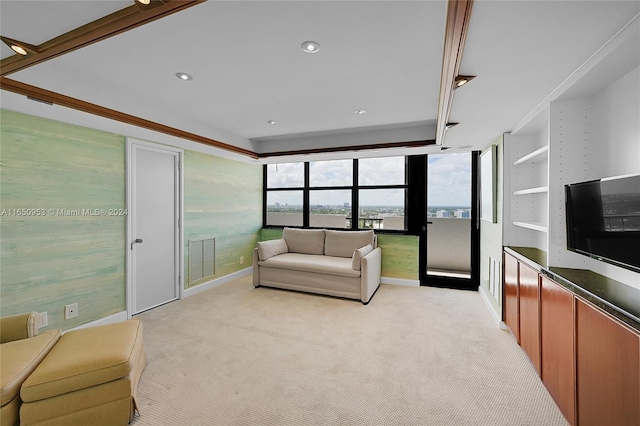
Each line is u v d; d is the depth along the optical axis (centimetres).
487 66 166
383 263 473
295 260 428
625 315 120
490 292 349
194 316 327
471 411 176
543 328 202
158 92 257
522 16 121
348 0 136
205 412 175
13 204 236
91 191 289
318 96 263
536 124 256
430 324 304
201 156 427
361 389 197
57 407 151
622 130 170
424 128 361
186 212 401
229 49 182
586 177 199
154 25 156
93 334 193
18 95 199
